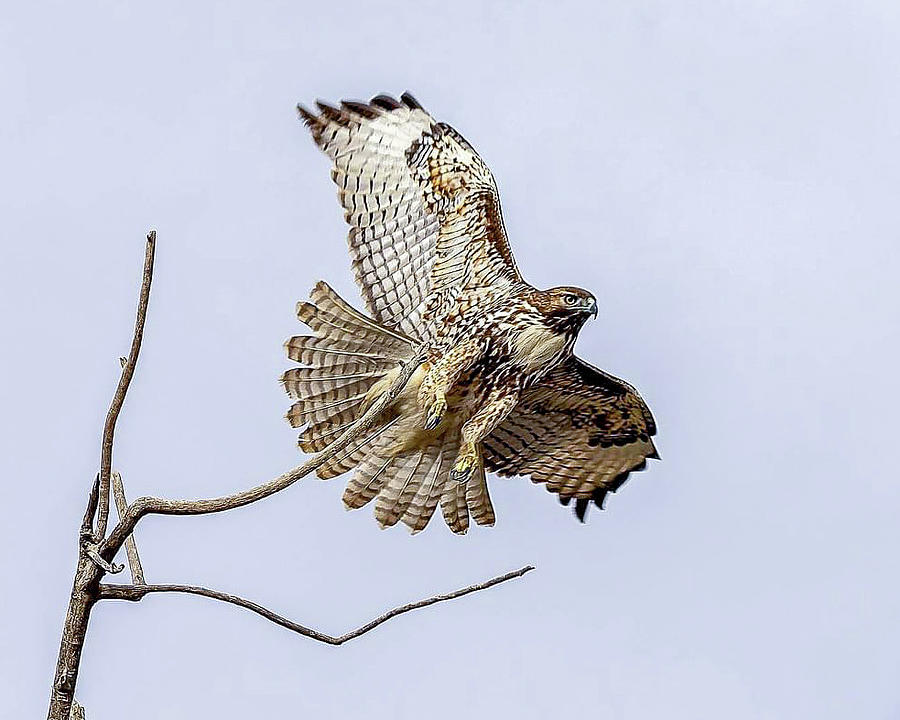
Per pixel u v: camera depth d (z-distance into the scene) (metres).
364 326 12.42
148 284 10.27
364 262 12.62
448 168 12.55
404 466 12.54
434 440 12.38
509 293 12.02
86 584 9.94
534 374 11.91
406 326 12.44
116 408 10.20
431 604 10.54
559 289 11.88
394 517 12.66
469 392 11.91
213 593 10.15
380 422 12.29
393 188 12.67
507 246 12.23
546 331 11.77
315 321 12.48
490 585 10.51
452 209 12.45
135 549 11.20
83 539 10.09
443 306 12.22
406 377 11.86
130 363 10.19
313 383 12.48
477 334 11.88
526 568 10.63
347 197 12.71
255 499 9.89
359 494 12.59
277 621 10.17
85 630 10.00
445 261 12.37
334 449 10.40
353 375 12.48
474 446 11.66
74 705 9.99
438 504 12.69
